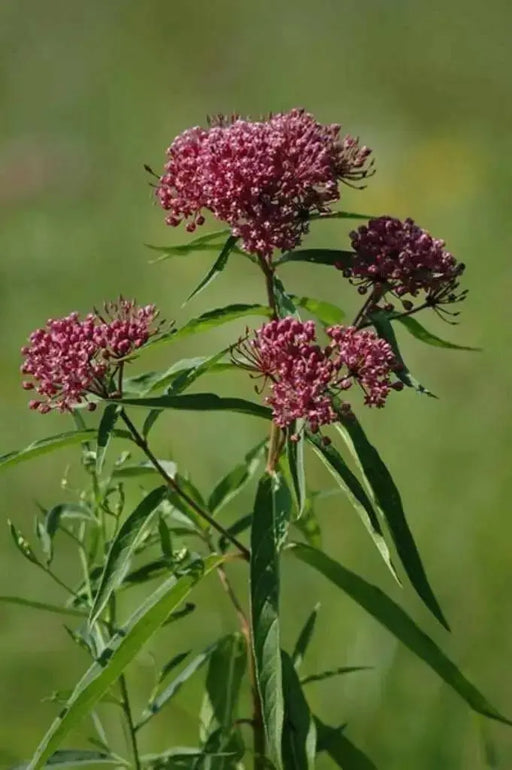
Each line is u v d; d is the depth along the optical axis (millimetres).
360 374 5562
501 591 9875
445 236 17641
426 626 9828
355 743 8781
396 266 5938
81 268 17375
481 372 13328
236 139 5809
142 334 5820
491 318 14234
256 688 6602
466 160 21984
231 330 15203
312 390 5441
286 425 5484
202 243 6266
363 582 6301
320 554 6262
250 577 5676
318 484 11461
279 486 5867
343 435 5754
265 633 5609
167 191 6074
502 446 11484
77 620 9781
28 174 21672
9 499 11680
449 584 10156
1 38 28109
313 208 6012
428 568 10344
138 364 14727
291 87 26688
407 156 22578
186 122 25469
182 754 6355
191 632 9516
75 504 6402
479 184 20359
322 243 18562
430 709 8789
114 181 21422
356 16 28078
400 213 20844
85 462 6352
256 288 16391
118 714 8461
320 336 11297
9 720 9062
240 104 26531
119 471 6391
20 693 9266
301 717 5996
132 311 5984
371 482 5719
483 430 11836
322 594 9688
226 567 9953
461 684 6348
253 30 28391
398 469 11734
